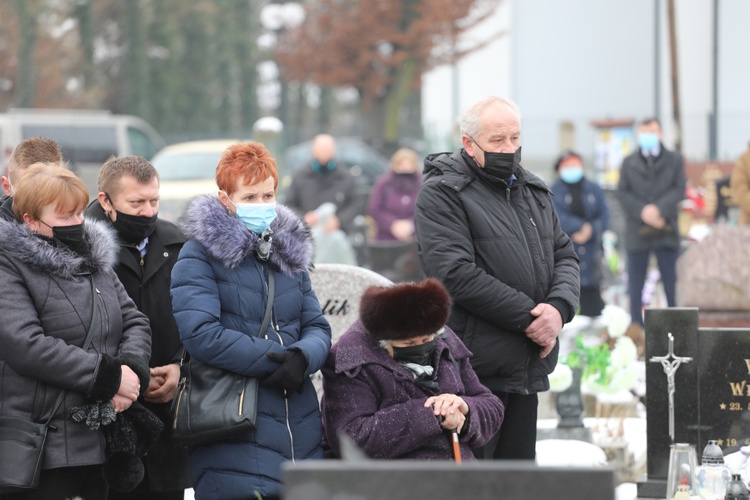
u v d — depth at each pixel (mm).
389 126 95312
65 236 12070
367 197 42000
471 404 12164
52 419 11766
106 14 109375
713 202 37812
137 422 12320
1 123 59781
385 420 11859
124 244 13602
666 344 15320
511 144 13836
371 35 97812
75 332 11922
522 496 6703
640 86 59469
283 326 12461
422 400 12016
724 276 23562
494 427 12430
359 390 12102
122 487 12406
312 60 100250
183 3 114812
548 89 62906
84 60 106188
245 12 123125
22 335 11562
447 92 73375
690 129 52562
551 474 6695
